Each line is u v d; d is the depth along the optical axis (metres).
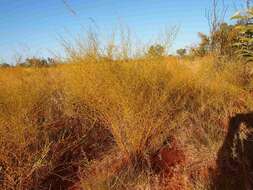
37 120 2.57
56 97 3.29
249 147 2.05
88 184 1.94
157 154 2.29
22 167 2.02
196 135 2.39
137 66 2.72
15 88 2.66
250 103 2.84
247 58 4.07
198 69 3.63
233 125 2.47
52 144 2.35
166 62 3.08
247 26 4.02
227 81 3.58
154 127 2.34
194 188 1.82
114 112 2.36
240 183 1.82
